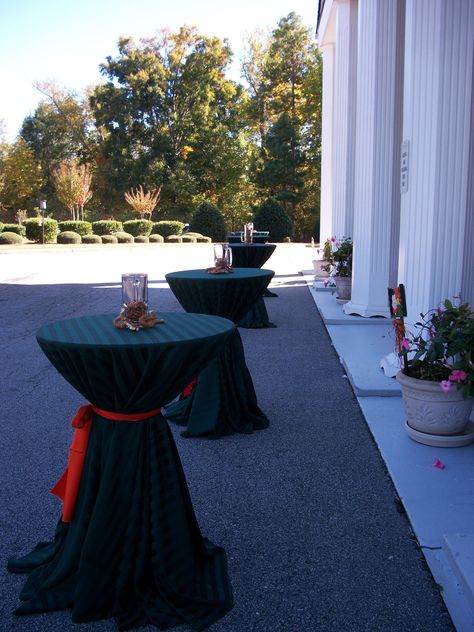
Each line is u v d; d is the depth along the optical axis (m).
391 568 2.60
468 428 3.93
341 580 2.52
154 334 2.24
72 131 49.06
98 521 2.17
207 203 35.16
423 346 3.88
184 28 41.19
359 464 3.67
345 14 9.94
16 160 48.31
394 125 7.42
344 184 10.33
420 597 2.40
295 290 11.79
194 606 2.30
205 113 41.00
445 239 4.45
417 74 4.42
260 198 42.12
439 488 3.26
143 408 2.17
